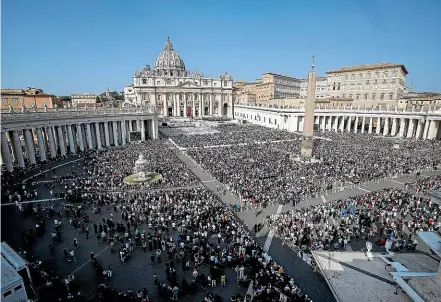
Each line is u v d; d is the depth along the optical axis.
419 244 21.66
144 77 126.50
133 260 20.55
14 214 26.88
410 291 13.09
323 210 27.14
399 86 88.75
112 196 30.42
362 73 94.50
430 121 68.50
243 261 19.72
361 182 35.75
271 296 16.09
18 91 70.94
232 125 101.94
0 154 40.00
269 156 48.91
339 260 17.48
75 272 19.20
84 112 57.09
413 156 48.56
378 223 25.19
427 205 27.98
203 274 18.05
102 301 16.39
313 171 39.38
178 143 62.62
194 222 24.38
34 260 20.17
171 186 34.56
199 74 137.50
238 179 35.69
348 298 14.22
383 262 17.14
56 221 24.09
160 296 16.98
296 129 87.12
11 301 14.22
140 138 68.88
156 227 24.06
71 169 42.09
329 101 92.94
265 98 144.75
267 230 24.75
